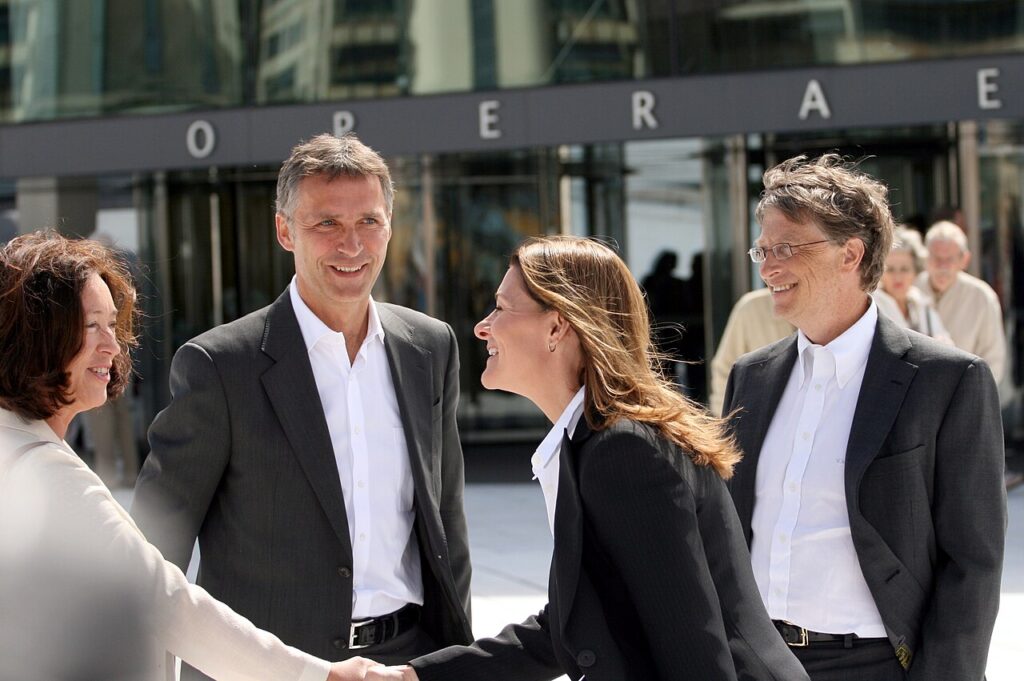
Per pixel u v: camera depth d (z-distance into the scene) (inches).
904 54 353.1
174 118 384.8
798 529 115.5
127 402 385.7
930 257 275.6
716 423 94.8
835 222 114.2
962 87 347.3
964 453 110.3
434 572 122.0
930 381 112.0
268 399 118.5
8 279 89.9
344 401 121.6
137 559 89.4
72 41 390.0
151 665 89.9
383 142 375.9
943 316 275.3
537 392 96.7
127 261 104.0
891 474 111.2
